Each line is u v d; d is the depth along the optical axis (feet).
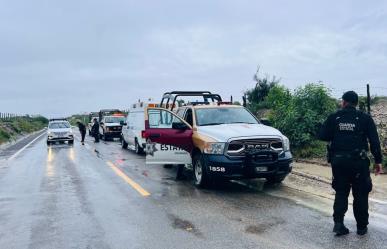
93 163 54.13
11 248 19.90
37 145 96.37
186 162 36.04
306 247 18.94
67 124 100.78
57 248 19.74
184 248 19.20
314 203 27.63
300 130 51.31
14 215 26.30
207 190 33.32
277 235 20.83
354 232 21.15
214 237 20.74
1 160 61.31
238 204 27.91
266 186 34.37
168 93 47.14
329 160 21.42
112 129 110.93
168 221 23.99
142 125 64.80
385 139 44.01
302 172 38.93
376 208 25.54
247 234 21.12
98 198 30.96
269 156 31.53
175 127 35.88
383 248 18.61
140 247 19.52
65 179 40.52
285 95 60.03
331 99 53.98
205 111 37.93
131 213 26.09
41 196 32.14
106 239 20.90
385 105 67.21
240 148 31.55
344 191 20.86
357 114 20.70
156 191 33.30
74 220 24.71
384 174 35.86
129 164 52.60
